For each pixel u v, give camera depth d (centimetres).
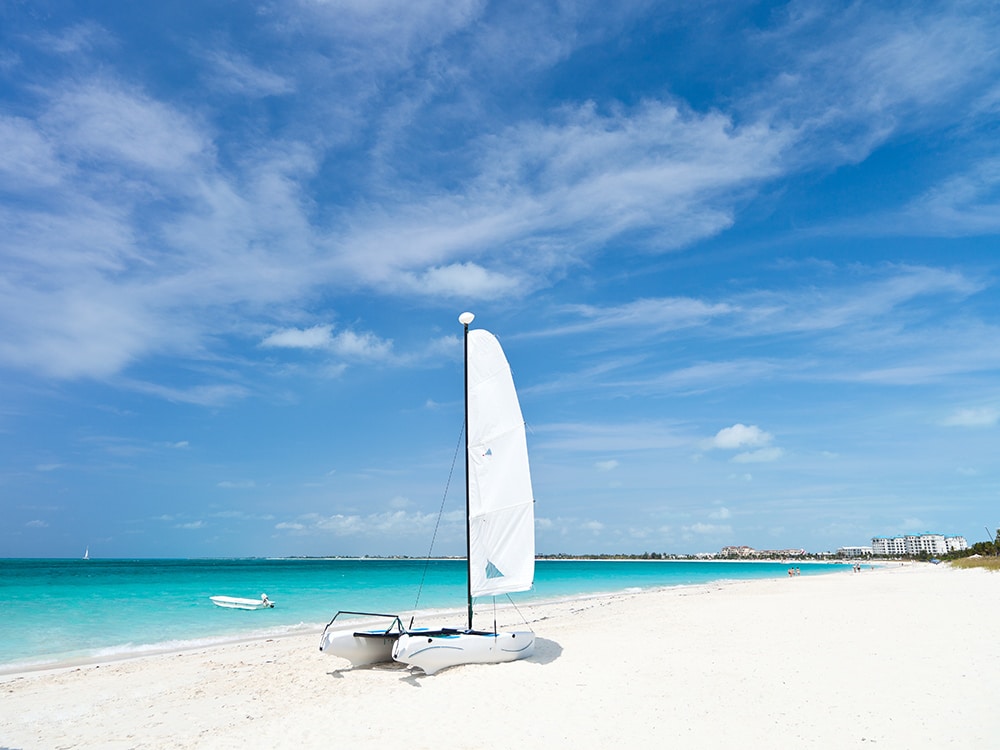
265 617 3073
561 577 8562
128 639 2364
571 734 1036
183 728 1177
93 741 1106
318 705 1294
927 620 1992
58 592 4238
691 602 3234
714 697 1217
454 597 4341
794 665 1454
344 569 11531
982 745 870
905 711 1049
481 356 1792
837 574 7038
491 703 1234
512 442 1734
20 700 1404
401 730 1088
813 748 912
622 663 1548
